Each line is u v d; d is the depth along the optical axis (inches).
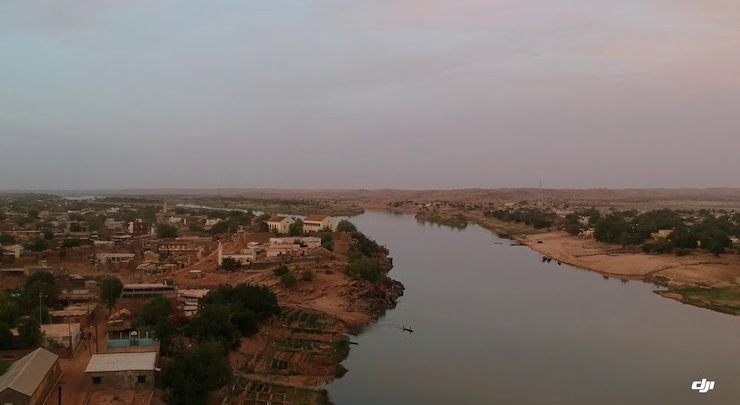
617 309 5226.4
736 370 3570.4
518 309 5157.5
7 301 3673.7
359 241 7864.2
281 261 6171.3
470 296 5698.8
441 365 3631.9
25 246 6909.5
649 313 5088.6
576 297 5753.0
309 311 4658.0
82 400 2514.8
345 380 3371.1
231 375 2861.7
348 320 4574.3
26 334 3120.1
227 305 3831.2
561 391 3206.2
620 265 7623.0
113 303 4133.9
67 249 6791.3
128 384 2628.0
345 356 3816.4
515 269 7485.2
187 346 3245.6
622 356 3828.7
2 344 3115.2
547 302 5482.3
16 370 2541.8
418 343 4109.3
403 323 4650.6
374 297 5255.9
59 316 3732.8
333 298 5113.2
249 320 3814.0
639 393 3181.6
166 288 4284.0
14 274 5511.8
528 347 4018.2
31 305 3732.8
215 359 2787.9
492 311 5068.9
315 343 3966.5
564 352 3907.5
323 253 6565.0
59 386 2596.0
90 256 6638.8
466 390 3213.6
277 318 4347.9
